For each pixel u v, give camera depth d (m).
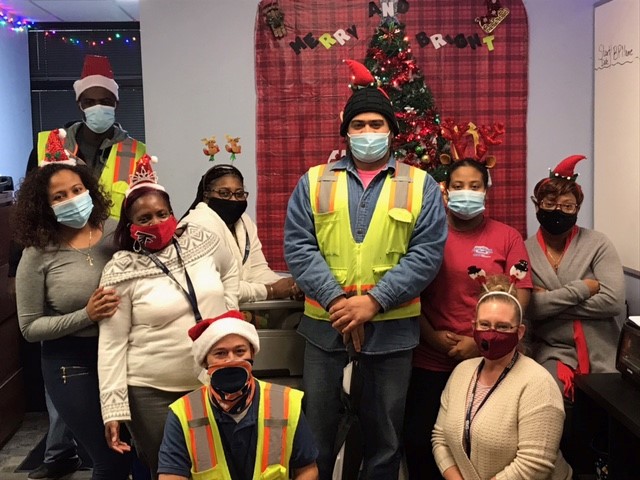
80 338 2.14
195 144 3.49
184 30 3.43
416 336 2.27
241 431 1.69
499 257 2.48
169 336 2.05
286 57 3.45
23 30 5.55
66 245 2.15
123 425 2.27
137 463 2.52
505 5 3.42
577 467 2.32
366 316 2.10
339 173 2.29
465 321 2.42
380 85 2.96
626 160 3.07
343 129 2.32
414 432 2.49
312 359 2.29
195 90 3.46
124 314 2.06
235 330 1.69
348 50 3.43
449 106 3.46
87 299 2.12
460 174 2.43
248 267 2.73
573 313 2.66
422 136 2.96
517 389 2.03
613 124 3.20
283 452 1.71
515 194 3.52
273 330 2.59
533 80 3.47
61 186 2.10
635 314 3.04
